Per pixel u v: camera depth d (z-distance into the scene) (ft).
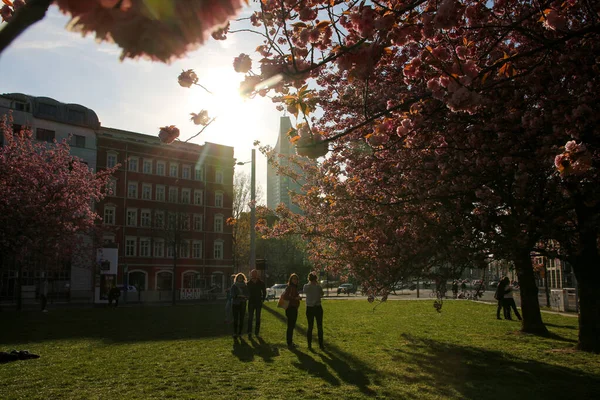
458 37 21.67
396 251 30.30
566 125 23.90
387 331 50.31
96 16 3.62
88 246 112.78
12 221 77.66
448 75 16.05
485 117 28.66
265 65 14.92
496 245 28.60
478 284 31.01
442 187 29.76
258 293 47.85
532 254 40.37
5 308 110.52
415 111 22.17
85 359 33.53
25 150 90.17
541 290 137.08
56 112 167.84
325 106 35.81
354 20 14.47
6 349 38.17
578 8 23.27
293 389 24.71
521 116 27.07
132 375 28.07
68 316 76.13
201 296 153.99
